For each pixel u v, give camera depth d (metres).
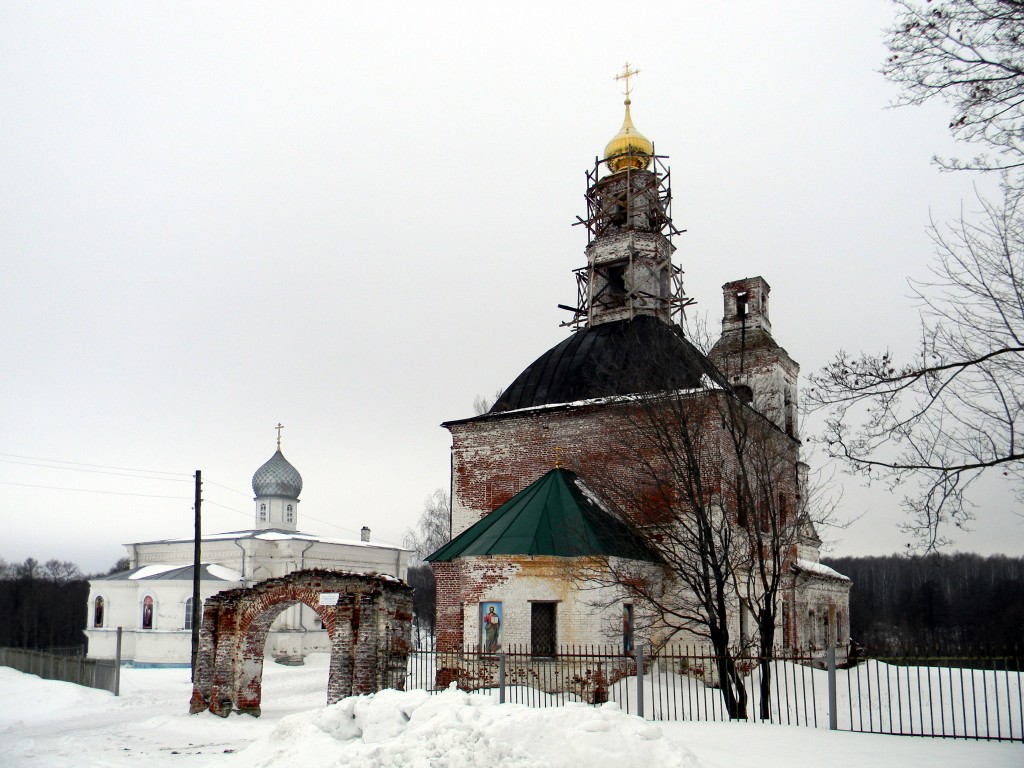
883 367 13.43
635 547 24.83
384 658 22.47
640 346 26.98
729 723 16.05
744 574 26.73
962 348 13.08
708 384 23.47
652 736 11.30
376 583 23.06
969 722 20.33
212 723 22.44
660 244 36.06
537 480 27.20
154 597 52.50
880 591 86.75
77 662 35.06
